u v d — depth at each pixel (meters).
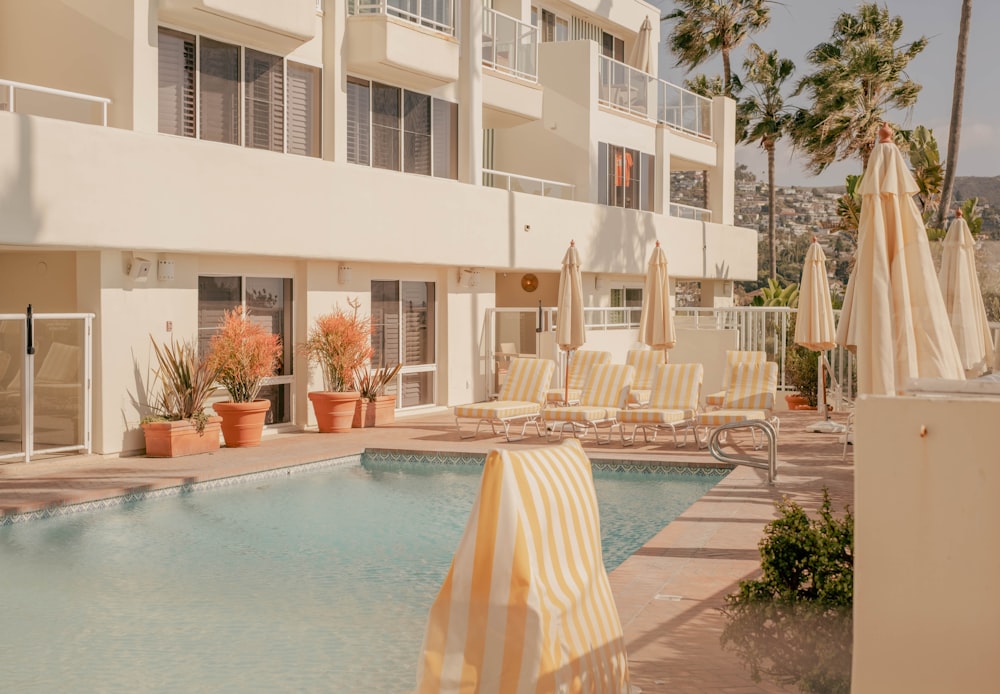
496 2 26.92
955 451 3.29
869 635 3.41
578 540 4.34
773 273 48.19
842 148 34.16
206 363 15.23
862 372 6.16
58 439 13.94
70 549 9.75
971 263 5.41
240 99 16.62
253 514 11.45
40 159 12.72
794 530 6.68
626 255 27.41
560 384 21.62
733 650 5.79
